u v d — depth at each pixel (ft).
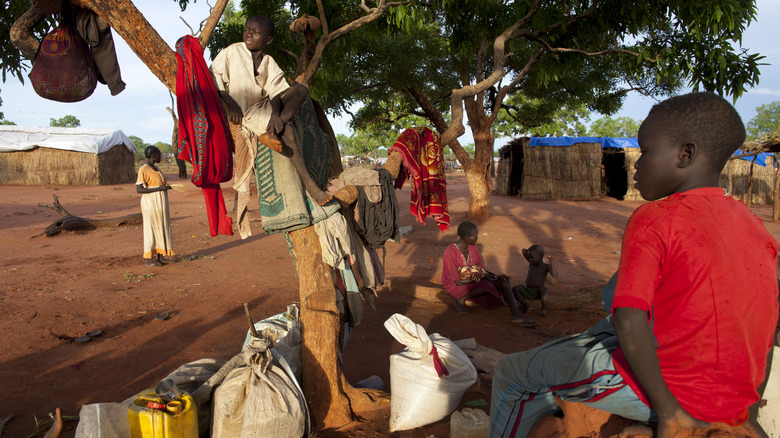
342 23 24.88
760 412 5.96
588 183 76.54
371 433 10.28
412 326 10.60
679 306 4.83
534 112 57.62
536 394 6.35
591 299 20.39
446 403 10.53
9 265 26.43
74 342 15.30
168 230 27.12
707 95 4.98
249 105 9.17
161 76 9.48
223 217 11.94
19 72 17.71
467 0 30.37
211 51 28.12
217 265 27.27
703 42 25.07
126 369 13.43
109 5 8.99
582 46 30.17
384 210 11.32
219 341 15.66
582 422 5.91
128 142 108.37
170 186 26.58
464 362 11.08
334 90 47.34
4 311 17.98
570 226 45.80
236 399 8.64
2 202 62.59
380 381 12.75
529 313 20.02
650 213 4.96
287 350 10.52
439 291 21.52
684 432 5.02
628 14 25.86
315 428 10.32
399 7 21.94
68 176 94.32
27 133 96.73
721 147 4.88
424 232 40.70
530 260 20.25
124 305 19.22
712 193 4.92
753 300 4.71
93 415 7.66
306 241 10.46
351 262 11.00
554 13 28.17
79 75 9.89
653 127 5.17
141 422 7.93
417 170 12.20
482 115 45.37
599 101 53.62
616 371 5.62
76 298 20.04
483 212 47.80
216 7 10.00
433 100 52.75
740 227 4.78
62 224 37.70
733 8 21.72
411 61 43.27
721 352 4.76
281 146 8.96
